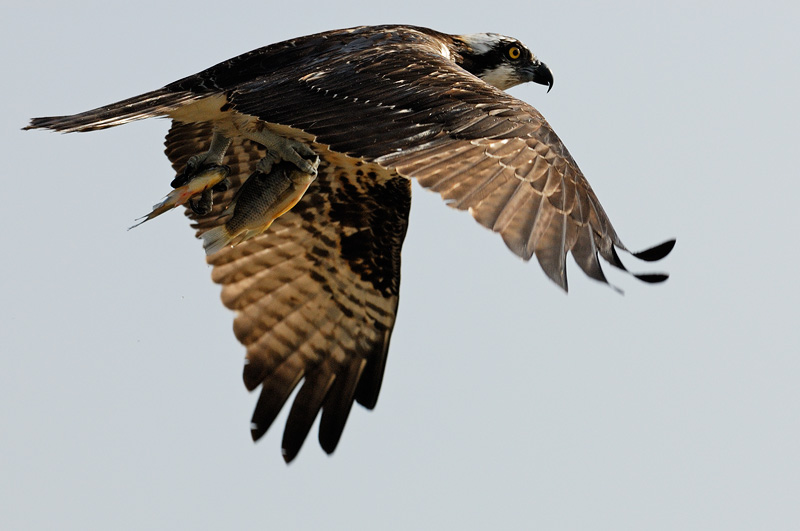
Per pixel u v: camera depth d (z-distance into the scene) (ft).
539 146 30.07
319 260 42.29
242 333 41.50
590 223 29.01
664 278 28.43
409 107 32.17
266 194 37.86
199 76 38.32
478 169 29.25
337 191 41.52
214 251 38.40
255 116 34.12
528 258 27.76
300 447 41.04
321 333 42.01
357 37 39.81
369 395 41.93
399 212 41.65
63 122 35.35
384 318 42.32
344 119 32.42
